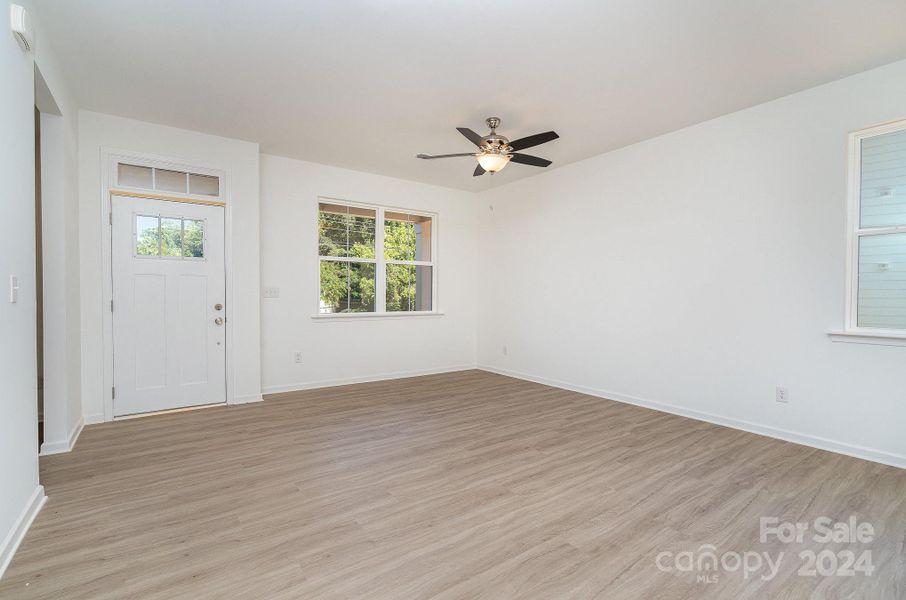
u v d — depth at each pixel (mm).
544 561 1811
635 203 4371
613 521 2137
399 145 4430
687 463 2869
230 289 4277
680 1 2227
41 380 3789
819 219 3164
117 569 1732
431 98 3365
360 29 2488
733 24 2422
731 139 3639
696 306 3885
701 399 3855
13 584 1632
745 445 3215
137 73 2994
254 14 2355
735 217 3617
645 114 3660
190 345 4098
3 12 1806
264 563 1782
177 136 3979
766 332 3441
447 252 6172
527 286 5641
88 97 3355
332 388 5082
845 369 3045
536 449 3119
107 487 2465
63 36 2555
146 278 3875
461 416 3953
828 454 3037
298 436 3371
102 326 3666
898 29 2463
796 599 1593
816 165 3174
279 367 4840
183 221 4043
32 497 2113
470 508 2258
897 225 2885
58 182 2969
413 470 2738
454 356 6273
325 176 5109
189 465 2793
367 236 5566
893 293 2908
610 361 4621
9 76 1863
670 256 4078
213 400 4227
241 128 3998
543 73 2980
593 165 4785
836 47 2660
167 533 1998
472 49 2693
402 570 1744
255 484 2523
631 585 1665
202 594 1591
